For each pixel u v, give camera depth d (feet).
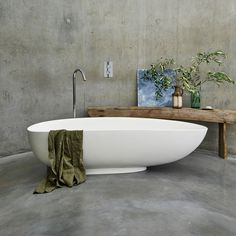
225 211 5.43
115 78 10.52
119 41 10.34
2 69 9.66
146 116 9.57
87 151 6.86
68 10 10.18
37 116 10.34
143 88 10.23
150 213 5.20
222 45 9.09
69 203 5.69
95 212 5.28
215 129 9.61
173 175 7.44
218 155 9.30
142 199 5.82
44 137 6.68
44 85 10.28
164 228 4.69
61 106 10.55
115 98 10.59
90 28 10.34
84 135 6.73
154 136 6.89
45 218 5.15
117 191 6.26
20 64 9.89
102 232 4.59
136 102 10.44
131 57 10.34
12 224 5.02
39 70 10.16
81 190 6.34
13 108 9.98
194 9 9.41
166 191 6.28
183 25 9.64
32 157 9.62
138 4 10.05
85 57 10.47
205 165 8.36
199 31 9.43
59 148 6.59
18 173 7.94
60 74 10.40
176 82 9.84
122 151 6.97
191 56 9.62
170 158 7.36
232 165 8.36
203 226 4.79
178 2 9.61
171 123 8.66
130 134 6.81
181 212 5.26
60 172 6.55
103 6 10.22
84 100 10.62
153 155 7.19
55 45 10.21
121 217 5.06
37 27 9.95
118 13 10.21
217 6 9.02
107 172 7.47
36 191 6.30
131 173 7.55
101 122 9.23
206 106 9.61
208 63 9.39
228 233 4.61
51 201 5.84
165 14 9.84
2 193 6.48
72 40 10.35
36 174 7.76
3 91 9.77
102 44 10.41
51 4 10.00
